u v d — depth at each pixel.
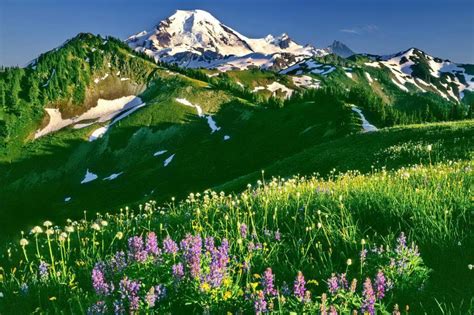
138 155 167.88
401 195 10.71
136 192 129.75
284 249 8.70
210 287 6.50
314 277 7.53
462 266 7.44
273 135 128.75
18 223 128.88
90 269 9.03
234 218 10.63
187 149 144.12
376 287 6.71
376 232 9.21
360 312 6.21
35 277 8.77
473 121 56.22
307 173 55.44
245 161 121.88
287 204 11.37
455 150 40.06
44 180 165.88
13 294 8.25
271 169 62.50
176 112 186.62
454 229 8.80
